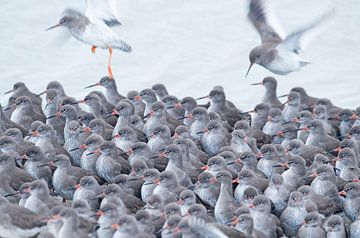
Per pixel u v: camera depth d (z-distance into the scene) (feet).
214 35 132.87
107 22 82.02
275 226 73.61
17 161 82.28
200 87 118.62
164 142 86.22
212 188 77.36
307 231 72.13
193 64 124.67
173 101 96.48
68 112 89.40
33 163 80.43
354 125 92.38
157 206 72.54
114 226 67.82
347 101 115.55
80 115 91.30
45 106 94.12
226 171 76.84
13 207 70.33
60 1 138.82
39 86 115.75
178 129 87.81
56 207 69.36
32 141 86.69
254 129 90.53
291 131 90.89
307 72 124.26
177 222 67.46
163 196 75.56
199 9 139.64
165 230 67.56
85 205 71.77
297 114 95.20
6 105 105.60
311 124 89.81
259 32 84.07
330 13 84.79
